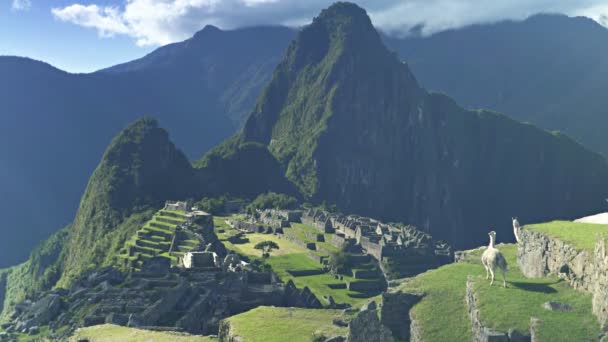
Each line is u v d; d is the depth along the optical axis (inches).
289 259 6053.2
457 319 1425.9
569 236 1599.4
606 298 1184.2
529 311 1291.8
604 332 1151.6
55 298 2847.0
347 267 5856.3
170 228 5753.0
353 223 7524.6
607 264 1213.7
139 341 1766.7
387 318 1562.5
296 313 1777.8
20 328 2647.6
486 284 1493.6
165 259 4089.6
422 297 1558.8
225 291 2684.5
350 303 4084.6
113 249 6250.0
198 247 4473.4
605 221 1911.9
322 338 1476.4
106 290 2694.4
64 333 2172.7
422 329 1413.6
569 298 1360.7
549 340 1147.3
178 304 2388.0
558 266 1581.0
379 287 5447.8
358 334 1267.2
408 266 6028.5
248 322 1678.2
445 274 1745.8
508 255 2240.4
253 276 3004.4
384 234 6875.0
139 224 7003.0
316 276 5595.5
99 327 1990.7
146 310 2202.3
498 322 1256.2
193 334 2011.6
